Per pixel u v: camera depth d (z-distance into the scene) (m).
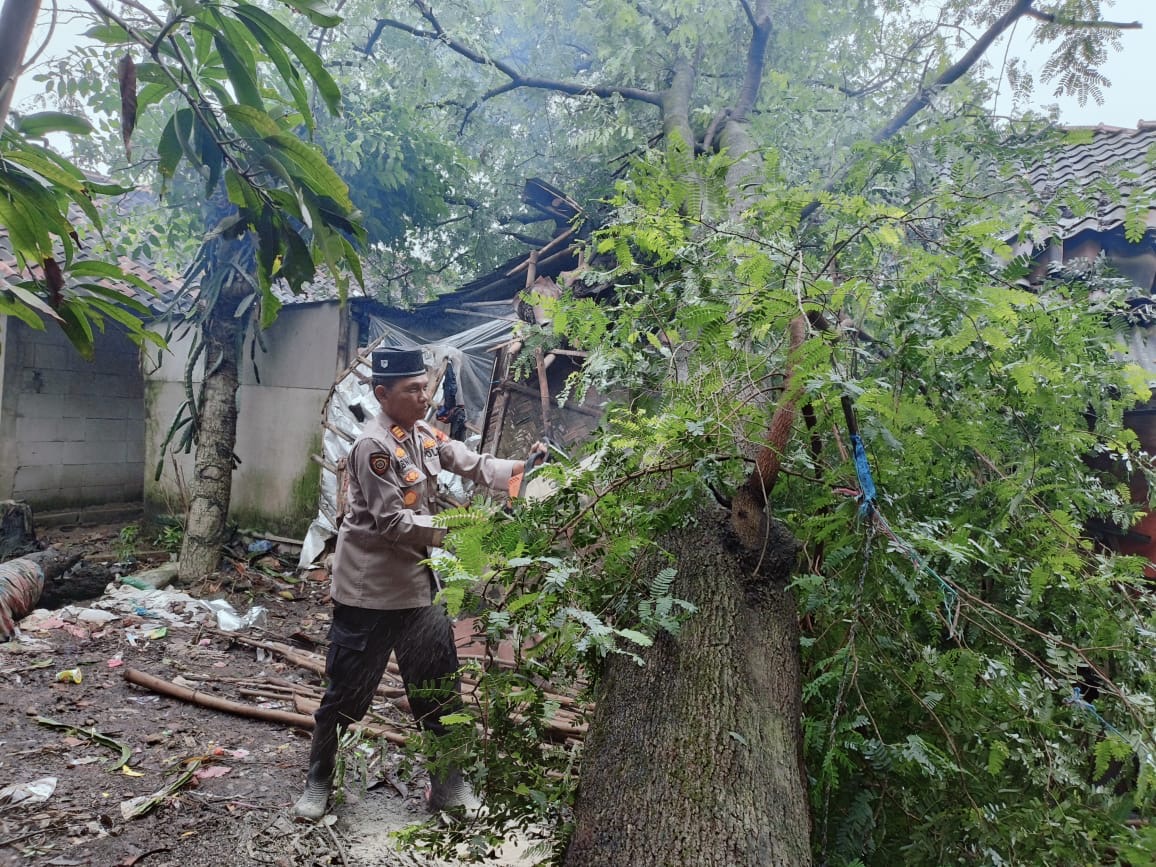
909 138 2.68
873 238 1.80
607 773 1.28
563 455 1.54
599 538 1.49
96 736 2.99
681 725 1.28
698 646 1.38
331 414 6.36
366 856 2.24
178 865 2.18
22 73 1.37
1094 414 2.61
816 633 1.62
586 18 6.29
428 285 7.98
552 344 2.87
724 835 1.14
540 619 1.38
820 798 1.44
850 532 1.49
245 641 4.33
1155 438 2.97
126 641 4.26
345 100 6.30
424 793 2.61
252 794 2.63
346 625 2.39
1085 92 3.12
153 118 5.67
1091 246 3.39
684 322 1.54
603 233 1.89
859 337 1.81
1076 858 1.37
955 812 1.38
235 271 6.14
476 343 6.02
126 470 8.53
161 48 1.68
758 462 1.49
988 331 1.68
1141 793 1.46
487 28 7.16
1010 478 1.85
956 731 1.48
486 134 7.92
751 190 2.34
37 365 7.66
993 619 1.77
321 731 2.44
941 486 1.97
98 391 8.23
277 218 2.02
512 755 1.54
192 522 6.01
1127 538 2.83
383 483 2.31
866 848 1.39
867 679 1.54
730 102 5.93
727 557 1.50
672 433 1.45
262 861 2.21
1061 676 1.60
